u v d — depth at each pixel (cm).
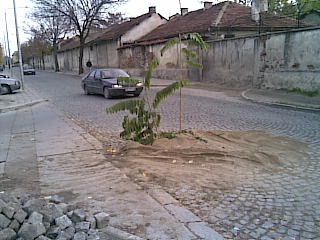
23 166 595
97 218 358
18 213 337
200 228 356
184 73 2453
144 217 382
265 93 1588
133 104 705
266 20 2412
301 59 1472
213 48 2098
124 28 3953
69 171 555
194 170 548
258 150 650
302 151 646
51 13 4053
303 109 1162
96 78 1770
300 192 457
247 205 418
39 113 1280
